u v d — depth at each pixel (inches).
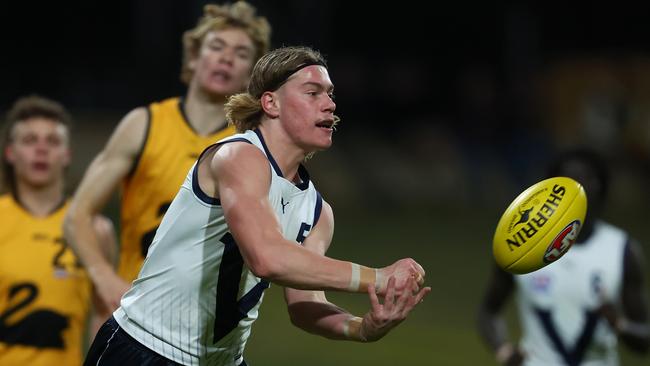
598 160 727.7
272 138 470.9
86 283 703.1
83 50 2910.9
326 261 431.8
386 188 2908.5
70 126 740.0
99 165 657.0
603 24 3572.8
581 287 721.6
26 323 678.5
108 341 499.8
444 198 2997.0
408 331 1384.1
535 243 498.3
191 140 659.4
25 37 2847.0
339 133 3093.0
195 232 472.7
